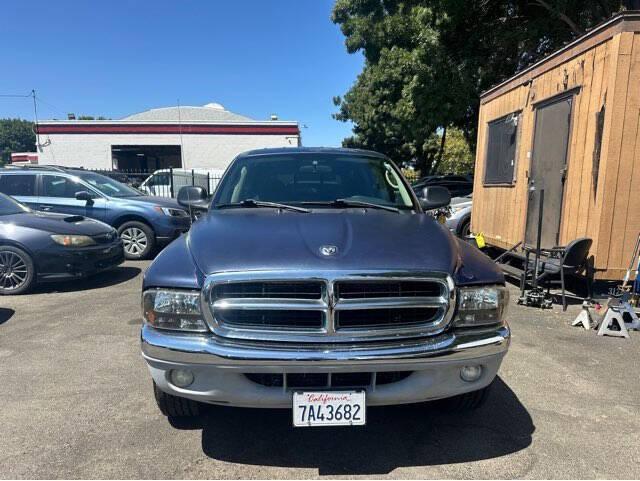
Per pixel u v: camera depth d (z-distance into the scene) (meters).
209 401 2.49
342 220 3.19
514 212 7.48
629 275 5.36
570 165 5.96
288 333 2.41
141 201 9.34
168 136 30.17
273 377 2.48
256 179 4.02
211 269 2.49
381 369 2.40
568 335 4.75
